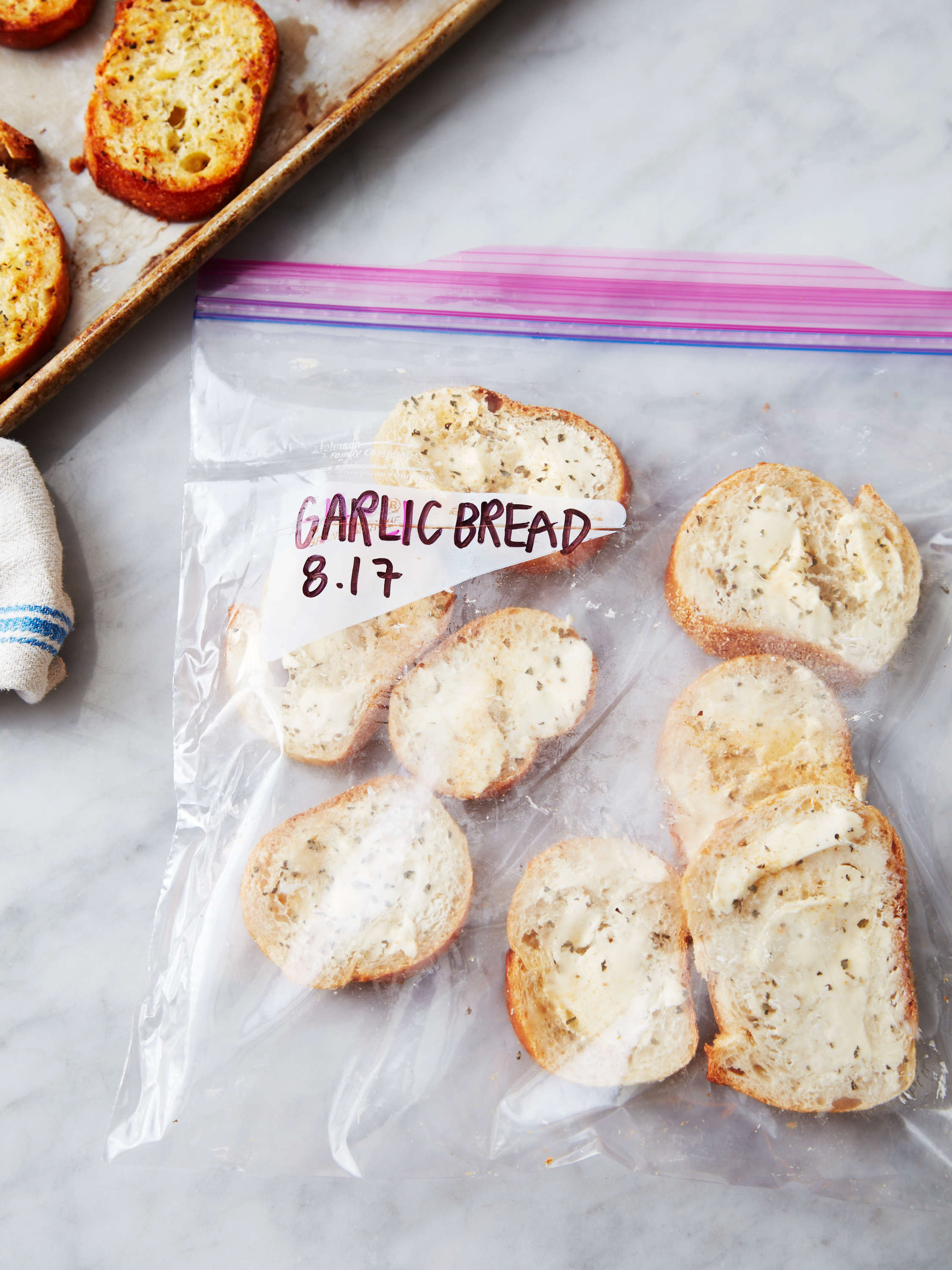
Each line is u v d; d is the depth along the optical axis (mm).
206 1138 286
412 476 306
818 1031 281
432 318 335
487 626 303
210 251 333
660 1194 308
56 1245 308
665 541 316
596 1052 279
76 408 350
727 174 364
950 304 338
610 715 301
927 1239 304
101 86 343
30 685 321
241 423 323
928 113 366
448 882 287
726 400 330
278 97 355
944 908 301
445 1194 309
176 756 304
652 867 288
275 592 295
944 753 309
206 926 292
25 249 335
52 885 329
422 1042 288
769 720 298
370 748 299
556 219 362
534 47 371
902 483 322
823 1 371
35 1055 320
